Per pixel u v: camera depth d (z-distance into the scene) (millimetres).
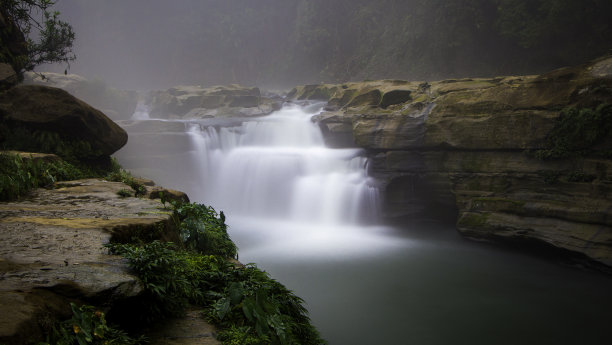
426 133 21078
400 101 25766
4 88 13383
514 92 19000
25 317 2992
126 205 6973
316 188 23859
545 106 17797
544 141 17609
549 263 16719
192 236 7113
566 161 17109
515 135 18312
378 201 22094
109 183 9023
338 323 11945
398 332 11484
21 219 5672
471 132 19562
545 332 11562
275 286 5809
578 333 11516
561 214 16453
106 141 13961
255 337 4461
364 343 10938
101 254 4523
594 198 15969
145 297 4328
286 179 25328
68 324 3268
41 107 12578
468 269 16109
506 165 18656
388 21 57719
